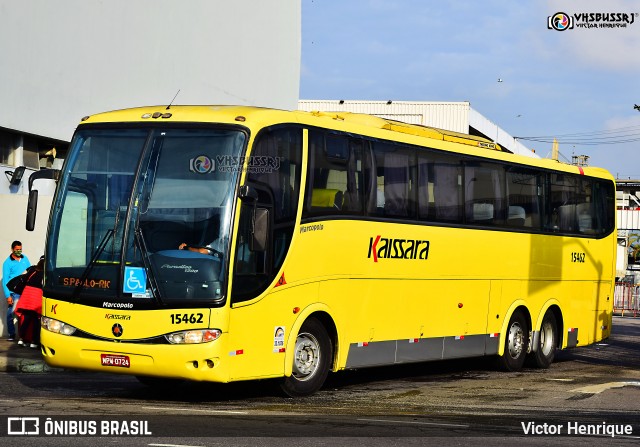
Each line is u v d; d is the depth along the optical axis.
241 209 12.62
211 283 12.27
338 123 14.83
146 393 14.21
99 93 25.59
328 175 14.45
